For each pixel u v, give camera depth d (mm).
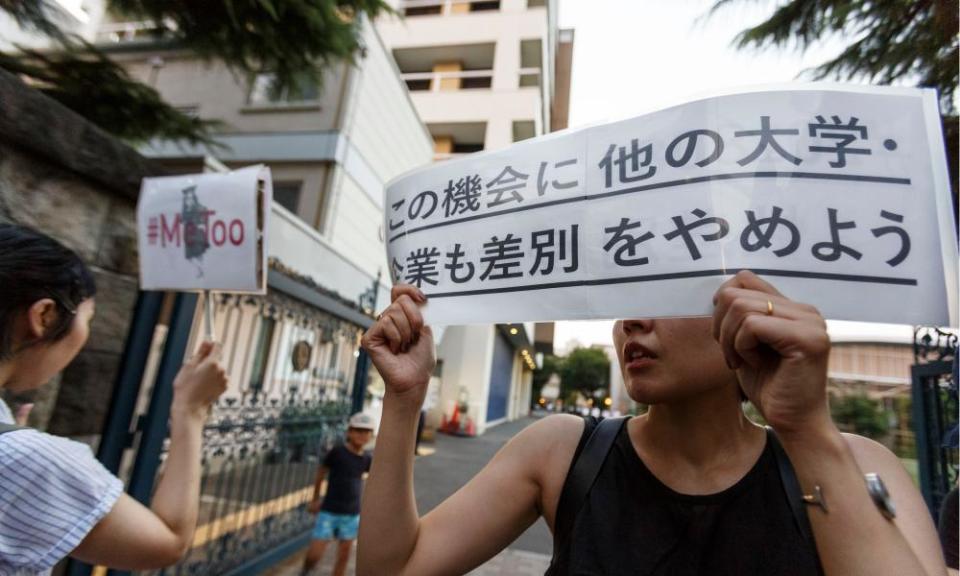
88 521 870
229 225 1809
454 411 13430
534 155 1032
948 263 740
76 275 994
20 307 899
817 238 771
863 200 775
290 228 4582
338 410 4555
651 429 878
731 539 737
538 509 975
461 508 939
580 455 901
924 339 2684
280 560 3746
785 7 2502
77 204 2117
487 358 14406
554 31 20953
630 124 938
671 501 790
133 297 2445
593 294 892
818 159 799
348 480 3361
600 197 932
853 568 568
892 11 2256
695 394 803
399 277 1142
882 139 796
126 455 2516
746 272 699
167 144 6645
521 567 4227
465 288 1028
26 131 1786
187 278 1851
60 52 2676
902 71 2367
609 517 804
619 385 31234
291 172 7395
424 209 1138
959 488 1080
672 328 810
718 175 833
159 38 3115
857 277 749
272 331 3508
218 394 1377
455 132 16016
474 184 1083
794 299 751
